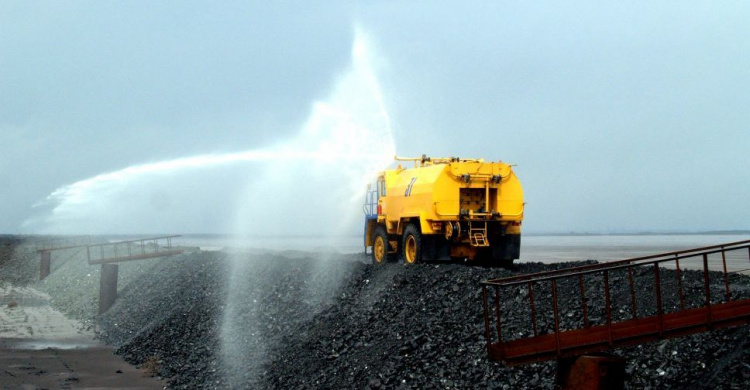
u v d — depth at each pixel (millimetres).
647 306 14062
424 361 14133
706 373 11203
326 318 18781
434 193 22219
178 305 26672
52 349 22516
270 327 20094
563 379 10539
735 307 10977
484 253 23094
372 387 13703
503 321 14930
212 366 18141
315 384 14922
